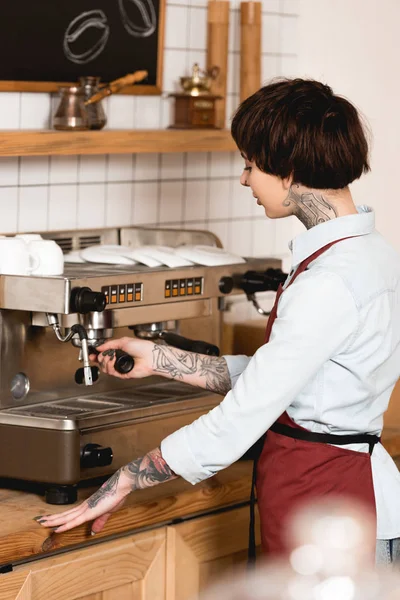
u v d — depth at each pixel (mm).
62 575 1997
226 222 3273
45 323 2111
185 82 2953
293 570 1875
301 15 3369
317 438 1840
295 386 1735
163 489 2186
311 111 1761
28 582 1936
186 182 3135
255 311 3324
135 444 2195
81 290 2018
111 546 2086
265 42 3279
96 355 2096
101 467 2127
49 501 2070
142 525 2092
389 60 3486
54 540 1947
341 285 1730
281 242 3473
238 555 2359
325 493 1834
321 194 1814
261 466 1927
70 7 2697
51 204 2787
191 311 2363
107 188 2922
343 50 3439
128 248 2508
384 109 3490
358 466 1839
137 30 2885
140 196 3014
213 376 2029
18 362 2121
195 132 2828
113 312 2148
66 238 2715
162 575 2189
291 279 1855
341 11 3416
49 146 2439
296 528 1859
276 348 1730
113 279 2137
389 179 3516
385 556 1859
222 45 3074
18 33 2590
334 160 1765
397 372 1862
